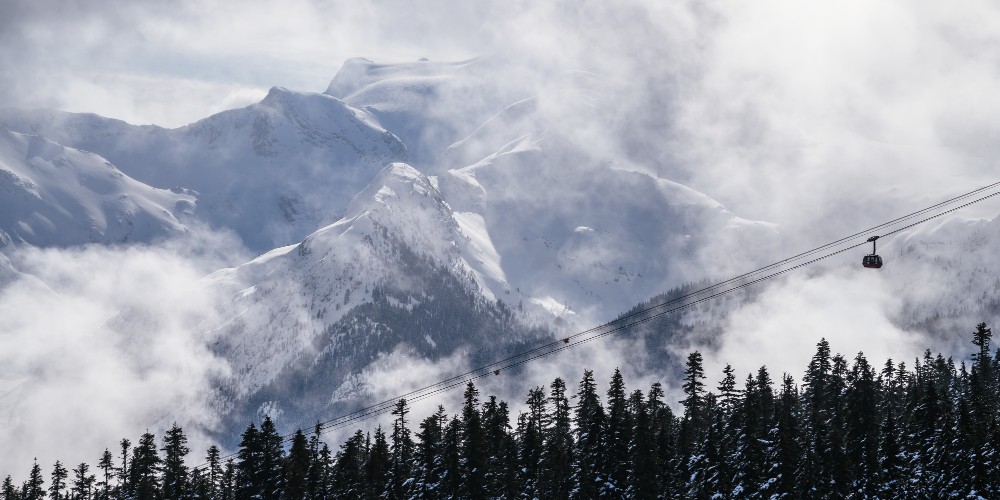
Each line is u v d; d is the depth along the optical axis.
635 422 190.38
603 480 178.62
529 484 190.38
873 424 185.62
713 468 176.38
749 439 176.38
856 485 175.75
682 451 193.25
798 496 169.00
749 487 173.25
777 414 194.50
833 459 171.62
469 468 183.75
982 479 160.88
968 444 166.25
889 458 177.12
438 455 190.62
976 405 189.62
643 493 173.75
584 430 192.12
